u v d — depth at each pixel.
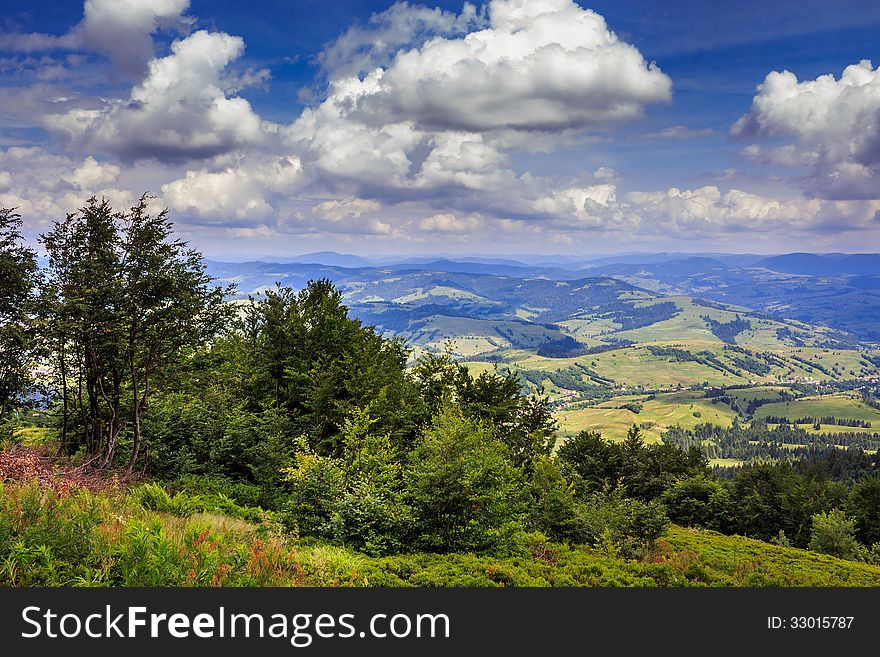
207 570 10.71
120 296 24.17
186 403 30.61
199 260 27.06
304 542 18.56
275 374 39.41
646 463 77.31
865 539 69.25
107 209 24.70
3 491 13.47
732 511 67.88
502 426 46.47
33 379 24.92
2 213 23.09
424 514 20.41
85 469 21.61
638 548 28.75
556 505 29.42
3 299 22.70
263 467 27.34
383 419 37.16
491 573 17.66
